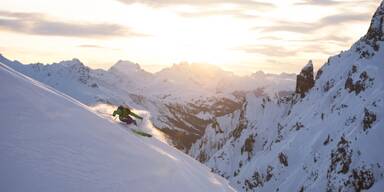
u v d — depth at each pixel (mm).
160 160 12383
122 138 12375
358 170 146625
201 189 12477
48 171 7707
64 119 10578
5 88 10195
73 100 14359
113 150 10711
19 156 7664
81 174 8328
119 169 9648
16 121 8898
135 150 11812
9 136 8164
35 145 8367
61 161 8344
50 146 8688
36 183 7172
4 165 7199
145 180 9977
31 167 7531
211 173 17734
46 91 12312
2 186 6691
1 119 8633
